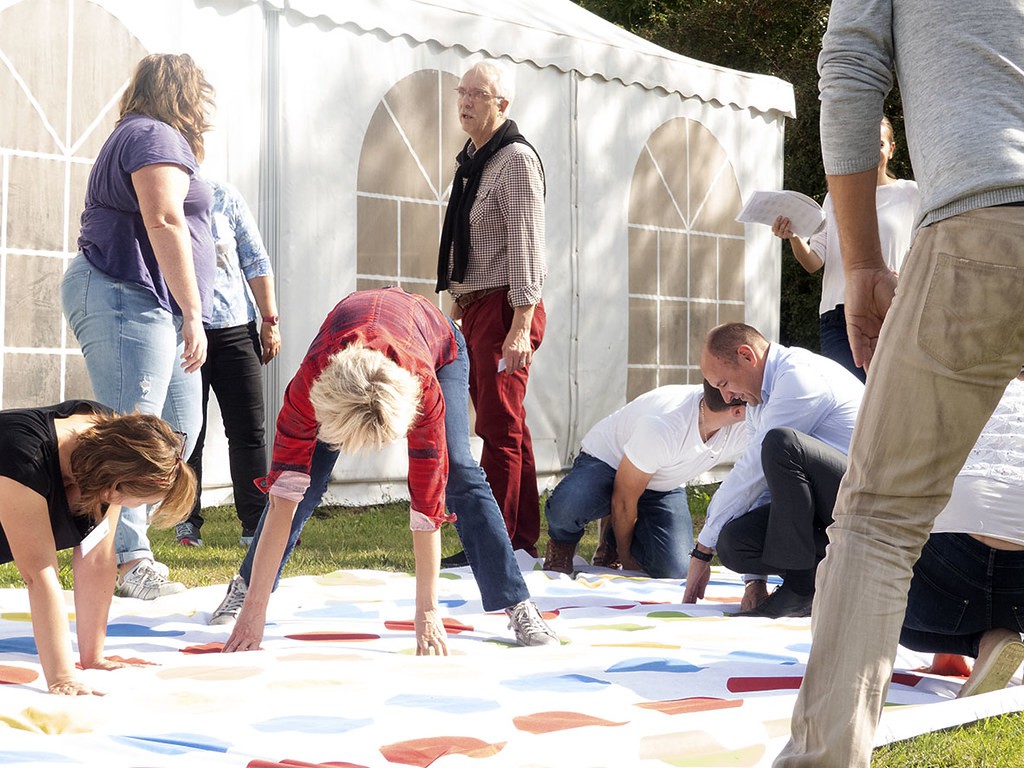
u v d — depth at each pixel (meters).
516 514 5.27
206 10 6.61
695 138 9.04
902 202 5.61
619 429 5.04
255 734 2.34
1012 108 1.88
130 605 3.93
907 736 2.50
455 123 7.68
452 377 3.51
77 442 2.67
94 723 2.38
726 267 9.34
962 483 2.77
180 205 3.99
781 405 4.04
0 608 3.83
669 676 2.99
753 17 15.64
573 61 8.13
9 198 6.01
